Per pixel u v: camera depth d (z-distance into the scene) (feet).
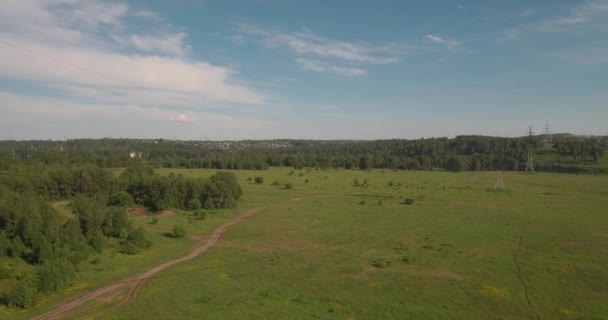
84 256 209.36
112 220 253.65
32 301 153.89
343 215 342.85
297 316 138.62
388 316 138.72
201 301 154.71
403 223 304.91
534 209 360.89
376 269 194.29
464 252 223.30
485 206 379.55
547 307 146.10
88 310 148.87
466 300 153.07
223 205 377.71
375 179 630.33
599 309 144.05
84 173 414.41
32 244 202.59
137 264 207.10
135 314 143.84
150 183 372.58
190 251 234.58
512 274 183.73
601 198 426.10
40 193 399.03
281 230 287.48
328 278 181.37
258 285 172.76
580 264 197.36
